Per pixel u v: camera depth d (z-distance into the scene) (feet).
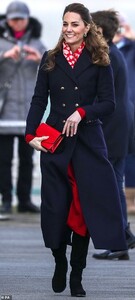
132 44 94.99
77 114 55.57
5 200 103.30
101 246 55.67
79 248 56.85
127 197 103.30
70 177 56.49
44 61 56.80
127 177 102.63
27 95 102.06
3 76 101.71
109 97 56.59
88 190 56.08
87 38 56.54
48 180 56.08
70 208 56.24
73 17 55.93
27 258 75.25
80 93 56.39
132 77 94.73
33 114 56.85
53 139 55.77
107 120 72.08
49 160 55.98
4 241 85.35
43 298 57.11
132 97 94.48
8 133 101.91
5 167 102.58
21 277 65.57
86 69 56.44
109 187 56.18
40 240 86.38
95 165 56.29
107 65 56.59
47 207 55.98
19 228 94.27
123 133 72.59
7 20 101.76
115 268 70.49
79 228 56.29
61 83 56.44
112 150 72.43
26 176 103.35
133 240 74.02
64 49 56.59
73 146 56.08
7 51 101.40
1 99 101.71
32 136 56.29
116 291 60.39
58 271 57.31
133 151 74.69
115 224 56.03
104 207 56.08
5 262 72.95
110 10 71.82
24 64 101.86
